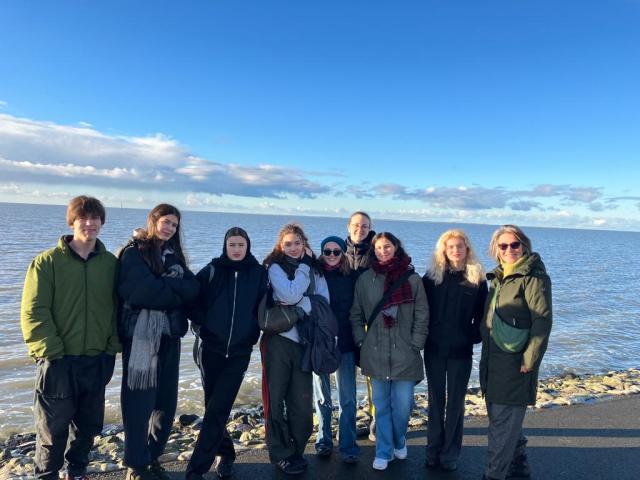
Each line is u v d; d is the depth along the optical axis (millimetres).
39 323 3168
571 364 10203
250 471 3920
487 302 3721
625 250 84062
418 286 4047
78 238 3402
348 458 4082
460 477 3863
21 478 3908
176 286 3484
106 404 7090
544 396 6418
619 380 7801
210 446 3646
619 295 22219
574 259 49688
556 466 4070
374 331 4078
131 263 3449
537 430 4875
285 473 3875
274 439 3893
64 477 3668
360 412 5910
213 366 3738
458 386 3953
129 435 3449
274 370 3877
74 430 3578
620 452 4352
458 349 3941
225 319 3674
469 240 4051
